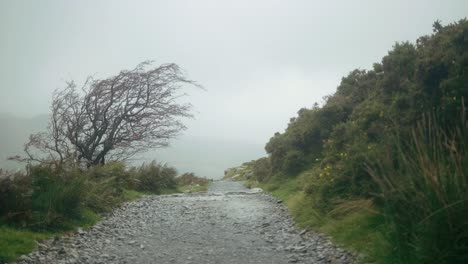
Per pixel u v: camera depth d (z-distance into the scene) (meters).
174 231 10.17
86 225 10.44
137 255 7.87
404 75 11.41
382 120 10.41
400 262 5.56
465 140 5.65
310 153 18.50
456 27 11.05
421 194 5.29
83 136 21.95
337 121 17.98
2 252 7.28
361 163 9.13
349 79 19.52
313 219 10.06
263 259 7.46
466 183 5.01
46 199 10.20
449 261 4.96
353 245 7.51
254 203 14.88
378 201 8.08
